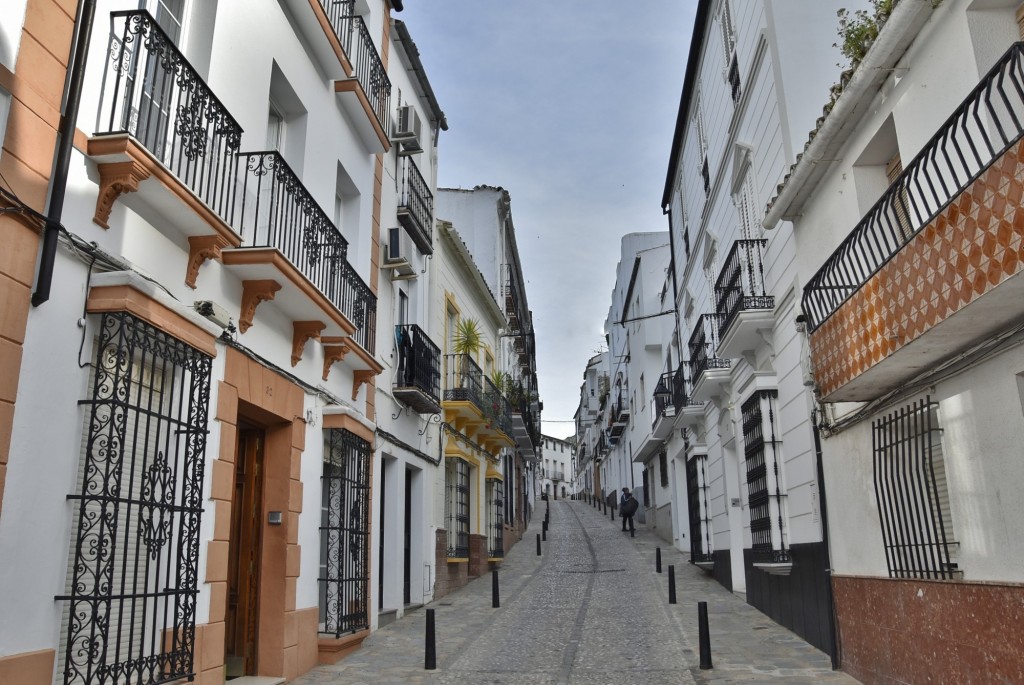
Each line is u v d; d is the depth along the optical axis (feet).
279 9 28.43
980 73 18.43
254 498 27.63
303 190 27.02
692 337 52.24
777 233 34.99
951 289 16.67
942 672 20.01
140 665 17.04
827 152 27.07
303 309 27.14
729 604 42.78
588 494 194.49
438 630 36.17
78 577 16.02
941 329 17.58
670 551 73.51
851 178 26.16
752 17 37.91
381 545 39.91
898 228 23.00
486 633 35.37
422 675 27.27
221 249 22.22
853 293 22.41
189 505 20.01
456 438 54.19
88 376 17.08
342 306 31.68
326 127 32.81
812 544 30.89
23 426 15.07
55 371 16.03
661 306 88.53
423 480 45.55
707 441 58.65
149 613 19.19
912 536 22.15
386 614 37.73
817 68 33.24
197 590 19.43
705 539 58.34
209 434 21.98
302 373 29.14
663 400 76.43
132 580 18.67
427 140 52.95
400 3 44.45
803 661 28.35
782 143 33.27
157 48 18.90
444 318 53.26
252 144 25.79
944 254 16.96
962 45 19.10
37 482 15.35
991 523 18.52
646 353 92.53
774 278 35.86
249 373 24.57
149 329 18.22
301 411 28.68
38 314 15.64
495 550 65.51
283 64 28.58
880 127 23.88
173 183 18.92
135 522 19.02
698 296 58.90
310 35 30.60
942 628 19.98
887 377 21.99
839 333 23.61
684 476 75.51
